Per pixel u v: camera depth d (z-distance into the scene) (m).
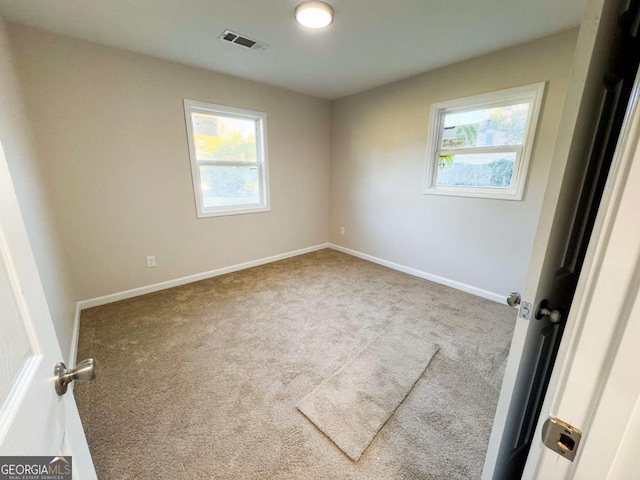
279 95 3.43
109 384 1.61
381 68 2.75
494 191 2.59
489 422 1.39
